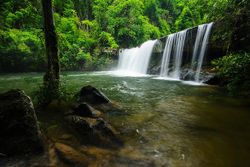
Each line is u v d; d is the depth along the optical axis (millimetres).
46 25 7836
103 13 31062
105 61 27016
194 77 16328
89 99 8430
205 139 5430
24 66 24000
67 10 29266
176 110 8039
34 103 8258
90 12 35250
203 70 16234
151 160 4332
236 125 6441
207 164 4215
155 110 8047
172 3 43688
